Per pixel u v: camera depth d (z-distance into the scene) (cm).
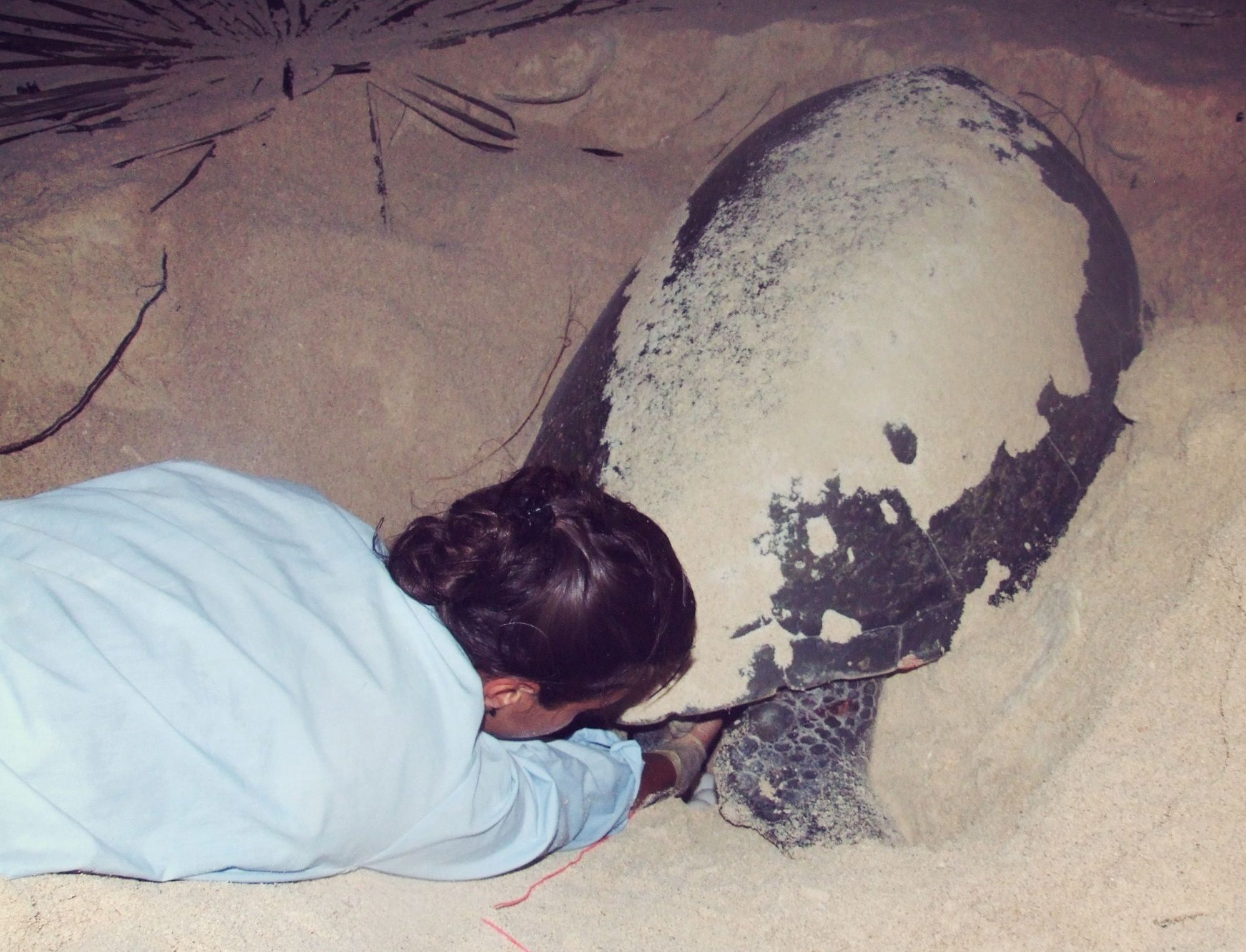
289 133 320
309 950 131
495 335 297
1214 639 162
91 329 263
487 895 153
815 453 191
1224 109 298
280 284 287
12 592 117
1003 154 230
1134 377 223
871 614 191
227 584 119
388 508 269
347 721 115
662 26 349
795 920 151
